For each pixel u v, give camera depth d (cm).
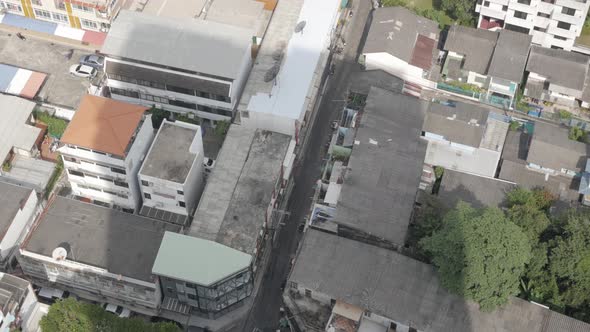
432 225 12088
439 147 13350
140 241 11606
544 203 12769
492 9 15600
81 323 10725
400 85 14500
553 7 14975
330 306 11550
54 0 14900
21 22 15338
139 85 13788
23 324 10925
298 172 13750
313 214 12350
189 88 13525
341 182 12662
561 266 11238
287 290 11688
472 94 14825
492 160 13275
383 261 11544
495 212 11206
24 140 13188
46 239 11525
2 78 14162
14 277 10738
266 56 14212
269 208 12256
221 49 13712
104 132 11519
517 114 14750
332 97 14975
